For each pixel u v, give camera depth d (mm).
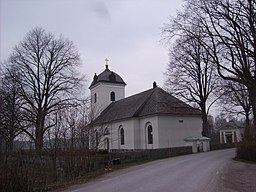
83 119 28656
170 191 11961
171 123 44562
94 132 25297
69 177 19141
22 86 43312
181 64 44188
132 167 24547
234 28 28188
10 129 23453
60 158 19500
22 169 11594
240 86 36500
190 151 38250
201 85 44750
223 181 14094
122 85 66312
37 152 14094
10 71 43094
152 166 23766
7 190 10898
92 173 21250
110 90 65188
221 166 20750
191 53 41844
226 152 35531
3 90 40031
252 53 27609
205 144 40469
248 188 12188
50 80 45781
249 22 27500
